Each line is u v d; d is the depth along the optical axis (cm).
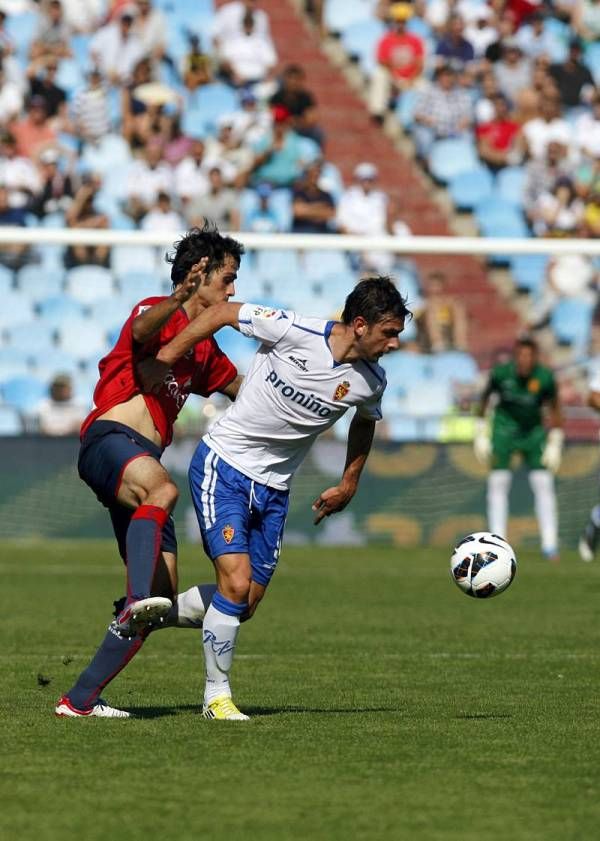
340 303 7406
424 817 1623
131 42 8544
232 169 8194
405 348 7269
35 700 2505
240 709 2445
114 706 2458
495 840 1521
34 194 7769
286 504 2342
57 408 6819
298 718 2331
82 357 7181
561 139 8794
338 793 1745
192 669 2994
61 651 3244
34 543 6519
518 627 3881
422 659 3203
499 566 2469
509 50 9012
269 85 8831
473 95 8950
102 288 7250
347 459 2377
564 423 7069
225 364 2425
